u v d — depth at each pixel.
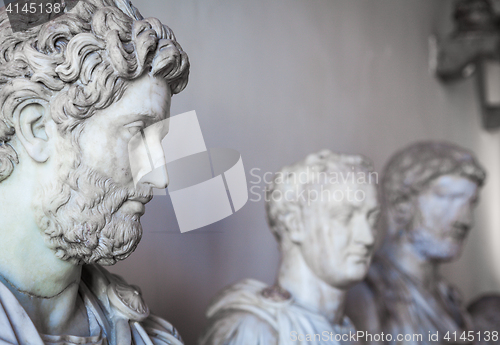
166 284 1.62
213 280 1.81
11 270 0.97
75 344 0.99
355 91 3.10
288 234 1.72
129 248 0.99
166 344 1.16
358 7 3.23
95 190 0.94
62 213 0.94
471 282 4.04
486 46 3.80
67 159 0.93
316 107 2.80
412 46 3.70
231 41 2.36
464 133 4.14
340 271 1.66
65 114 0.91
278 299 1.61
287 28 2.72
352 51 3.14
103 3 0.98
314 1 2.93
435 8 3.99
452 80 3.96
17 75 0.91
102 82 0.91
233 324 1.56
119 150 0.95
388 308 2.21
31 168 0.95
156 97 0.98
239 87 2.37
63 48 0.92
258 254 2.04
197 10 2.22
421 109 3.68
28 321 0.90
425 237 2.36
